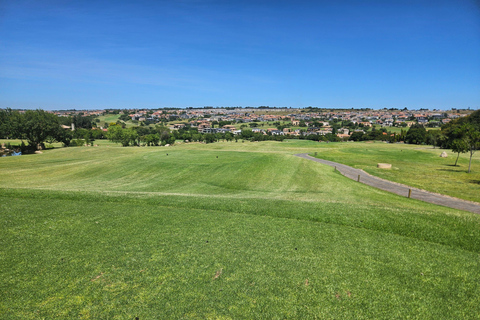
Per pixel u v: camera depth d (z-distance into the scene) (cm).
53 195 1855
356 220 1397
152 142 13350
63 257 965
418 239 1199
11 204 1617
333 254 1020
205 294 767
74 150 7075
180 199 1822
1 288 780
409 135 13600
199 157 4984
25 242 1079
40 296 753
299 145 12600
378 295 781
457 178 4372
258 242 1112
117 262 937
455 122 13162
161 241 1110
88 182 3381
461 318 699
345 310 715
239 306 719
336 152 8988
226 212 1552
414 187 3553
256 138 16550
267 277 855
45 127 8569
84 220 1349
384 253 1038
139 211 1531
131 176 3788
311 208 1606
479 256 1044
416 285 838
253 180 3531
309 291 789
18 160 5353
